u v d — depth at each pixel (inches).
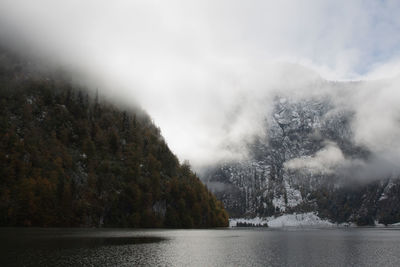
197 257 3919.8
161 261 3548.2
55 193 7194.9
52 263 3166.8
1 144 7445.9
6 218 6427.2
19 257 3390.7
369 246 5644.7
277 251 4677.7
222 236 7603.4
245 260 3772.1
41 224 6815.9
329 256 4202.8
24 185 6825.8
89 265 3166.8
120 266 3176.7
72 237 5359.3
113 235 6146.7
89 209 7805.1
